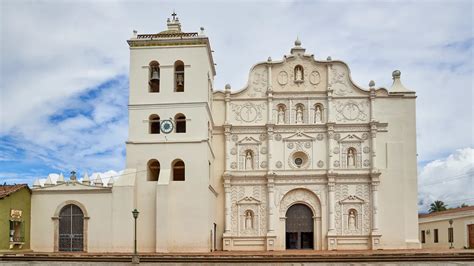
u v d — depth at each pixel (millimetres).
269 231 51406
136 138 48438
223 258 39906
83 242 46719
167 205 45812
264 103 53969
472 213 59906
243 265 38531
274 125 53125
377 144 52688
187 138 47938
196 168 47125
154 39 49656
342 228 51594
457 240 62406
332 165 52344
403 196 51625
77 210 47500
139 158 47938
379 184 51938
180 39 49375
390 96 53438
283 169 52750
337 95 53688
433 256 39781
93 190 47219
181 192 46688
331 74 53938
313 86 53938
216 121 54062
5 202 44594
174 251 45812
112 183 47906
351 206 51875
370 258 39844
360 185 52188
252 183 52688
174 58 49469
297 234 52281
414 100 53406
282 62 54312
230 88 54312
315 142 53094
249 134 53500
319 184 52406
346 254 41781
